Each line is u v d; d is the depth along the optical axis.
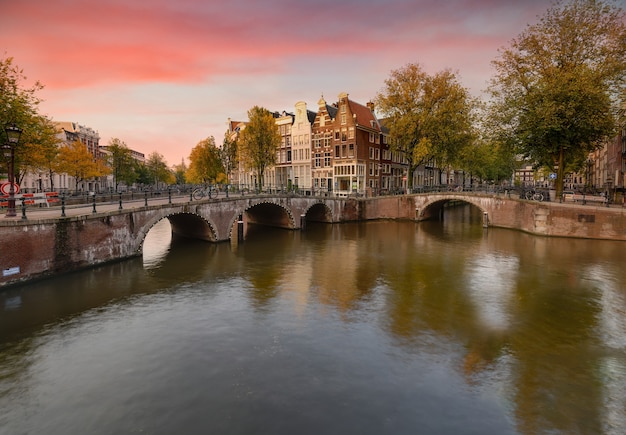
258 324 13.46
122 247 21.80
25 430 8.00
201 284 18.20
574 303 15.62
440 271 20.81
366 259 23.91
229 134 72.19
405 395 9.23
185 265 21.97
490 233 34.44
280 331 12.88
